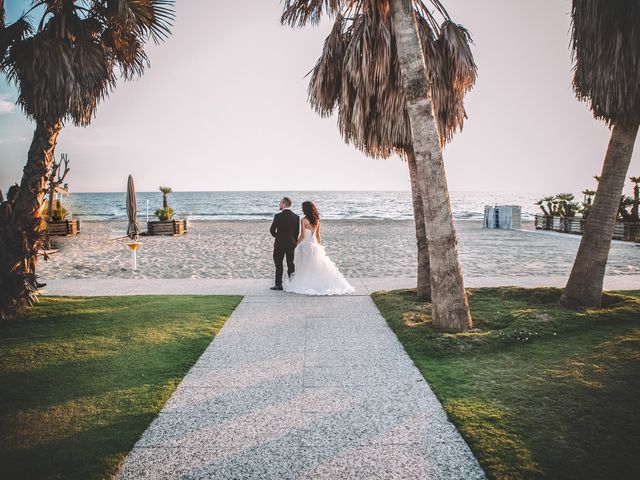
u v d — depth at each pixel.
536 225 30.72
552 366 4.59
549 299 7.60
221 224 38.50
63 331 6.16
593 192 25.44
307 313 7.27
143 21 7.62
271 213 73.69
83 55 7.23
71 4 7.41
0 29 7.01
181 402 3.91
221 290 9.48
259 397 4.02
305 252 9.07
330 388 4.21
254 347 5.50
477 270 12.81
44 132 7.43
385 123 7.04
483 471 2.83
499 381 4.28
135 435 3.31
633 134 6.40
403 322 6.38
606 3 5.48
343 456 3.02
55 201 27.28
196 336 5.92
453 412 3.63
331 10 6.75
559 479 2.71
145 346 5.50
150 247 19.81
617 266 12.93
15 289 6.96
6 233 7.06
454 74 7.19
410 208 89.69
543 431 3.29
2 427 3.44
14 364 4.85
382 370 4.69
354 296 8.71
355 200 140.75
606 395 3.86
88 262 14.95
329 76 7.58
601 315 6.14
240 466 2.90
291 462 2.95
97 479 2.75
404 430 3.38
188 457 3.02
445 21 7.07
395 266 13.87
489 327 6.11
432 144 5.89
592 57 5.83
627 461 2.88
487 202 131.50
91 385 4.28
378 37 6.70
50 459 2.98
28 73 6.87
